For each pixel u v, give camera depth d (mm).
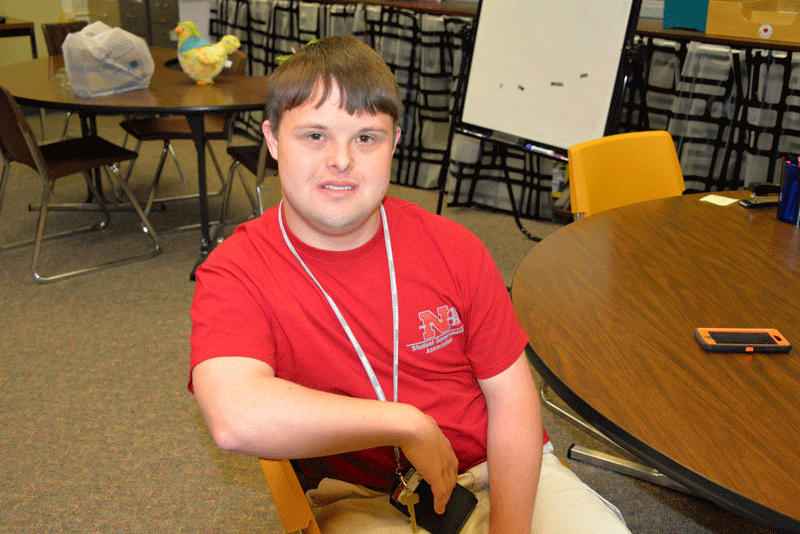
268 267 865
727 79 2977
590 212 1771
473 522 955
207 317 811
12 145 2715
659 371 942
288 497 816
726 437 807
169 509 1687
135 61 2773
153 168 4367
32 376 2199
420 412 823
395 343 900
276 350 860
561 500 989
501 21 2896
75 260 3045
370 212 856
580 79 2627
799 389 909
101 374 2230
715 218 1598
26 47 5727
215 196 3955
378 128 835
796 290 1212
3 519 1627
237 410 738
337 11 4340
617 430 824
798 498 713
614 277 1248
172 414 2051
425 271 924
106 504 1692
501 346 962
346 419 762
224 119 3512
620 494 1773
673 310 1124
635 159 1884
